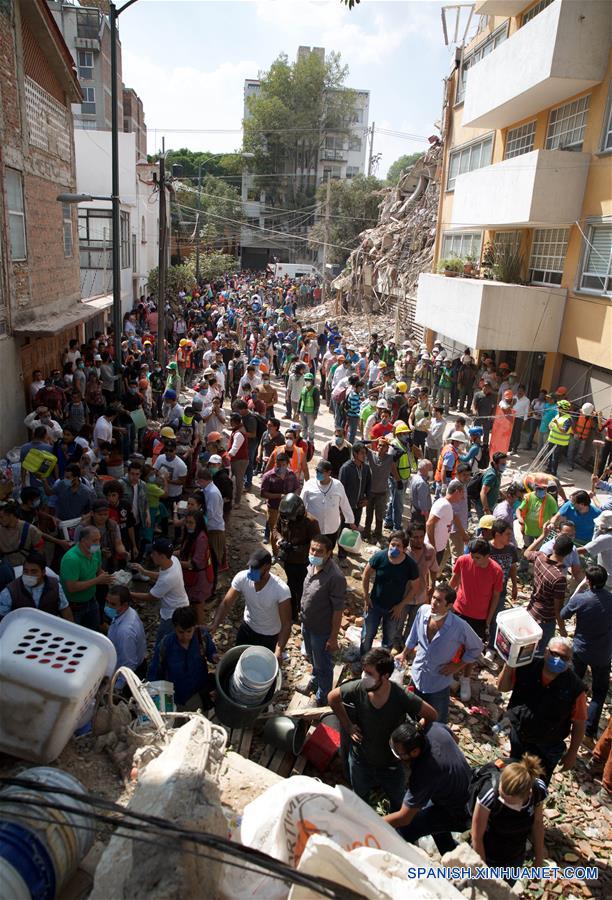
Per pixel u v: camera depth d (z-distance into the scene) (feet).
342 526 31.68
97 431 37.14
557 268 57.77
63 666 13.10
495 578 22.48
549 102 58.23
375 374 62.90
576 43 49.42
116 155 44.34
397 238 121.60
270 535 32.73
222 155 277.03
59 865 10.13
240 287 167.94
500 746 20.68
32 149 45.60
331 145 247.70
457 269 72.79
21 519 24.95
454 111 84.84
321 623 20.54
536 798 13.98
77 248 62.08
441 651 19.08
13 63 41.27
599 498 39.99
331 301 142.72
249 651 18.45
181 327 89.97
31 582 18.35
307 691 21.84
